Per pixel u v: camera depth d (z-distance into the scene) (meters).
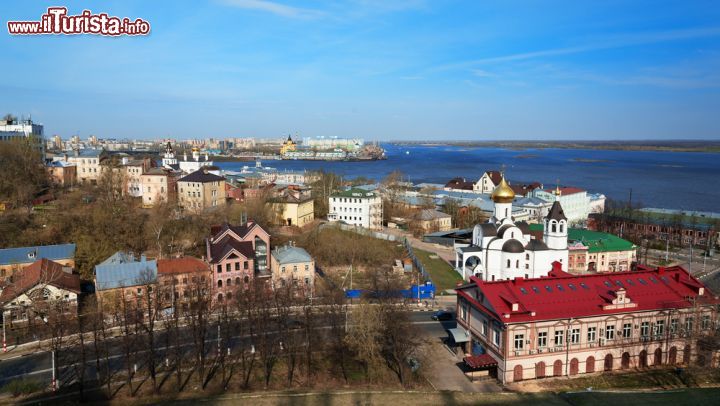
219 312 98.88
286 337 88.44
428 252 162.25
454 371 80.88
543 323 76.69
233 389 74.19
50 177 194.12
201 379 74.50
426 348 88.50
